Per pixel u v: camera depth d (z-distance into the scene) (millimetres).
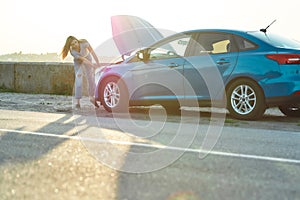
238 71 7605
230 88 7707
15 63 14398
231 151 4762
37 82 13984
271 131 6480
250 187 3357
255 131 6410
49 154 4434
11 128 6215
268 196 3146
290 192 3254
